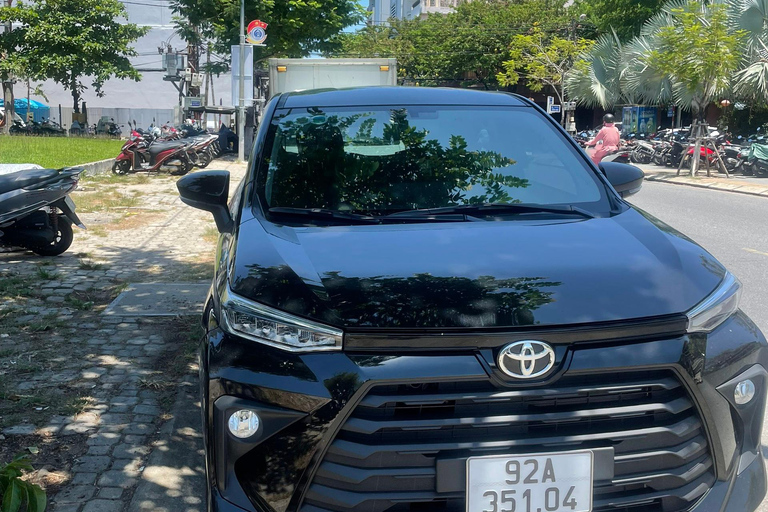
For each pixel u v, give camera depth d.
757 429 2.44
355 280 2.41
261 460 2.21
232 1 26.89
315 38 29.44
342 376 2.15
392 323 2.21
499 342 2.17
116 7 36.78
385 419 2.13
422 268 2.49
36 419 3.89
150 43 50.91
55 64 35.44
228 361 2.31
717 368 2.28
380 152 3.50
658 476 2.21
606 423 2.20
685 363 2.22
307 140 3.55
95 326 5.50
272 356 2.25
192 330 5.43
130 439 3.71
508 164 3.48
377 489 2.13
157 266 7.54
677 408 2.22
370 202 3.21
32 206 7.21
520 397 2.15
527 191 3.32
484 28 50.38
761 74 21.66
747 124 29.14
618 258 2.58
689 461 2.26
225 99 53.09
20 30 36.22
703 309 2.35
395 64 14.55
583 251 2.64
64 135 38.06
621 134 33.31
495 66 50.72
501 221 3.02
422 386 2.16
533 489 2.15
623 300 2.32
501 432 2.16
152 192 13.92
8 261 7.66
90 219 10.56
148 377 4.50
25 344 5.07
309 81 14.53
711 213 12.23
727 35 20.83
